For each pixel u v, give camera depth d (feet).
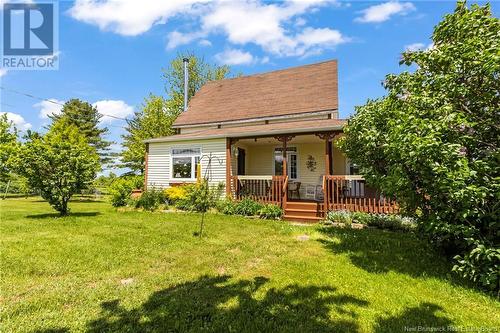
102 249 18.80
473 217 13.84
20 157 30.50
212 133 43.88
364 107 21.13
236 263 16.72
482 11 15.34
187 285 13.35
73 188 33.83
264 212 34.24
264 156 49.65
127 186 45.27
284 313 10.76
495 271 12.34
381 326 9.96
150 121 86.53
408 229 25.58
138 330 9.46
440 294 12.72
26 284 13.11
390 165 17.87
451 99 15.57
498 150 13.51
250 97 59.62
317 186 41.01
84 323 9.86
